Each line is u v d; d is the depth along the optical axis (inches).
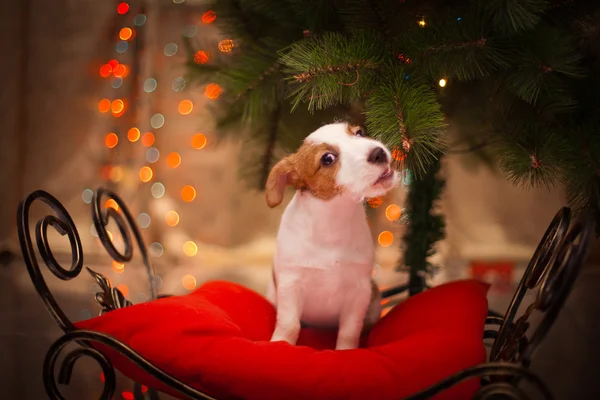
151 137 69.8
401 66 27.5
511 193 69.6
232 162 71.2
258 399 23.0
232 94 33.0
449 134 39.5
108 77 70.4
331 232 28.7
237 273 65.3
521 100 30.9
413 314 28.0
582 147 27.7
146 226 67.8
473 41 27.2
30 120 71.2
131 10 69.7
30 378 36.5
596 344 42.6
